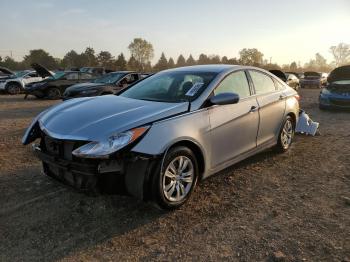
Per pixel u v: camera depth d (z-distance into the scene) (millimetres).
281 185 4555
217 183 4594
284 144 5855
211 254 3010
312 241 3184
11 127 8695
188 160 3848
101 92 11891
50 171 3875
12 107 13508
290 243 3158
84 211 3777
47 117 4055
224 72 4602
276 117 5414
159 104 3990
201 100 4070
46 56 84938
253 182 4648
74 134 3428
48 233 3346
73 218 3633
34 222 3541
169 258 2961
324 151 6141
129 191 3498
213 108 4148
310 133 7445
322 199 4102
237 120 4492
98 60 88875
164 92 4457
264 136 5211
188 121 3828
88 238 3268
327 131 8008
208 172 4176
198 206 3918
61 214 3711
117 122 3482
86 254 3021
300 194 4254
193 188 3963
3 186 4410
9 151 6039
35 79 21516
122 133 3334
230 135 4410
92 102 4289
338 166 5309
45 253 3033
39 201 4000
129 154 3336
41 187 4387
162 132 3545
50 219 3604
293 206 3916
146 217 3660
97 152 3223
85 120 3635
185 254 3014
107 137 3287
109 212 3758
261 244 3150
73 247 3121
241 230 3398
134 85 5141
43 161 3818
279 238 3244
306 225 3482
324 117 10281
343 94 11000
